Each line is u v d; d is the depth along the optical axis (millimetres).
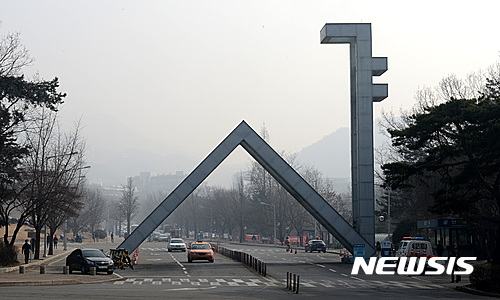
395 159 78438
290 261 59062
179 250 83500
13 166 49344
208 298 24312
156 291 27484
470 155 36844
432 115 37938
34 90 48531
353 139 57562
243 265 51500
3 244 47219
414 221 72750
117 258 46812
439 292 29781
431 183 62562
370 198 54562
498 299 26406
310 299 25000
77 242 122688
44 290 26531
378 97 55062
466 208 37312
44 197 50594
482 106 36281
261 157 54906
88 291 26531
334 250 90500
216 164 54781
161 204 54250
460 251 56562
